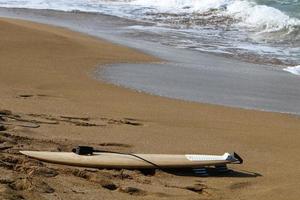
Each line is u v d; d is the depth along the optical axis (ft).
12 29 85.61
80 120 40.11
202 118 44.73
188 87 57.52
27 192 22.22
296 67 71.31
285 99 54.39
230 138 38.29
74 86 55.11
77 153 29.58
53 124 37.73
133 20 108.58
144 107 47.37
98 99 49.67
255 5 109.50
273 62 75.00
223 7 112.98
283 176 29.19
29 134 34.09
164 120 42.86
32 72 60.75
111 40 87.10
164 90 55.36
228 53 80.43
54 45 77.30
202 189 26.48
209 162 29.35
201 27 101.65
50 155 29.17
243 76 65.05
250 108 49.96
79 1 132.26
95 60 70.08
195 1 119.44
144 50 79.97
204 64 71.61
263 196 25.77
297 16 103.91
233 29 99.81
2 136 32.45
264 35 94.89
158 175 28.09
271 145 36.94
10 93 49.67
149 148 33.60
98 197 23.34
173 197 24.64
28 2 128.67
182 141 36.17
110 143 33.99
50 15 111.96
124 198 23.73
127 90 54.54
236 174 29.27
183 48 83.30
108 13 116.16
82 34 90.89
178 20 108.17
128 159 29.35
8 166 25.94
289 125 44.19
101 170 28.09
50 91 52.24
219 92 55.88
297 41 90.99
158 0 126.00
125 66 67.56
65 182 24.93
